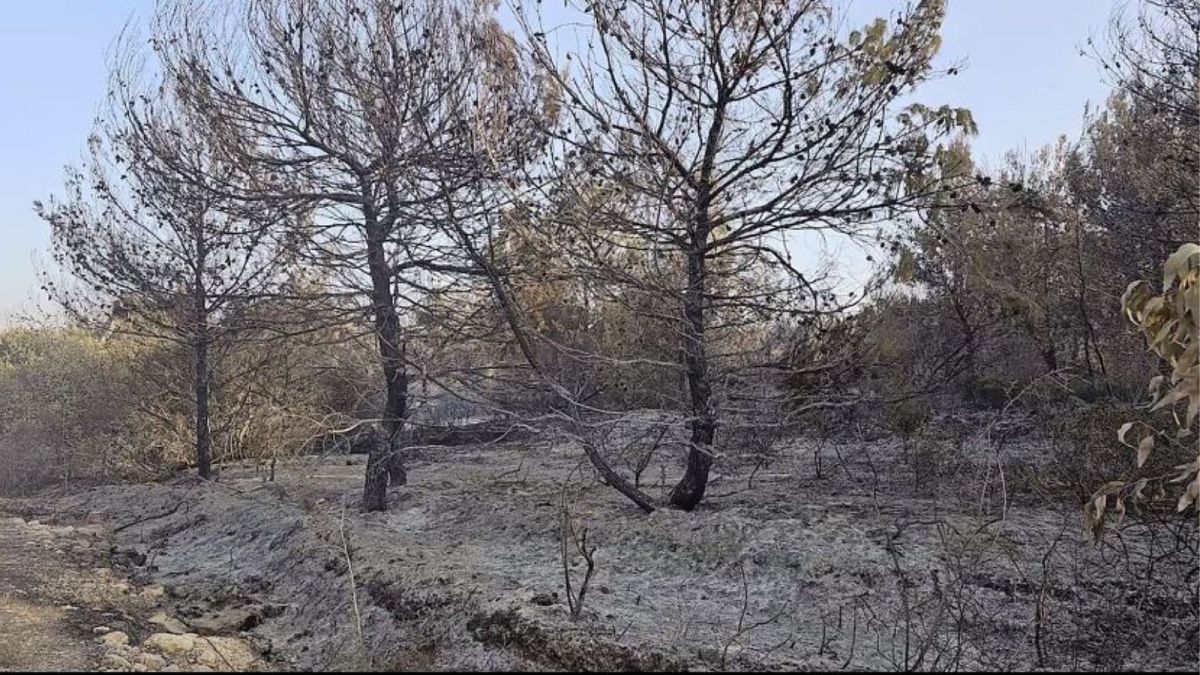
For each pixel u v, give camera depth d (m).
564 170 8.52
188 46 10.28
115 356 17.64
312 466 14.48
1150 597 6.22
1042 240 11.55
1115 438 7.82
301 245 10.40
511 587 7.00
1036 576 6.65
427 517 10.67
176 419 16.88
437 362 10.62
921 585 6.70
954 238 8.98
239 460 17.02
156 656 6.42
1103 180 12.86
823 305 8.68
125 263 12.96
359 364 11.90
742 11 8.19
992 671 5.20
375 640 6.75
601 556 8.23
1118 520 6.19
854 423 10.99
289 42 10.00
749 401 9.32
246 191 10.24
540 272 9.09
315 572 8.47
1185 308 4.86
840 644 5.94
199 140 11.13
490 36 9.24
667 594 7.16
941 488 9.53
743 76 8.37
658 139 8.43
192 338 13.30
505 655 5.89
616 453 10.25
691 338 8.75
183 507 13.23
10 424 18.23
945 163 8.19
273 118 10.32
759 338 9.48
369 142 10.07
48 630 7.00
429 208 10.23
